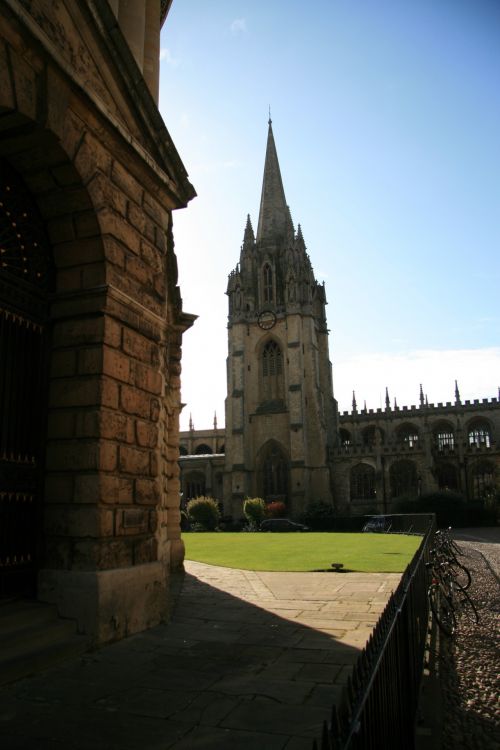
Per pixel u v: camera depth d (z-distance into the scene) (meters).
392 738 4.74
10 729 5.69
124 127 10.57
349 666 7.76
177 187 12.66
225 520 75.06
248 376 86.44
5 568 8.88
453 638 11.31
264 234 94.69
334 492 81.12
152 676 7.40
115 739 5.44
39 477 9.62
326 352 93.50
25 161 9.49
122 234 10.69
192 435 112.44
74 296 10.02
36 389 9.77
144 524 10.48
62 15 9.30
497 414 94.62
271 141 103.50
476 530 58.25
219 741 5.36
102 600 8.95
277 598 13.48
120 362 10.21
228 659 8.17
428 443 78.50
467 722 7.06
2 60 8.03
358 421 101.75
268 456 82.88
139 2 13.59
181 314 19.64
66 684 7.09
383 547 29.23
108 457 9.61
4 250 9.36
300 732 5.55
